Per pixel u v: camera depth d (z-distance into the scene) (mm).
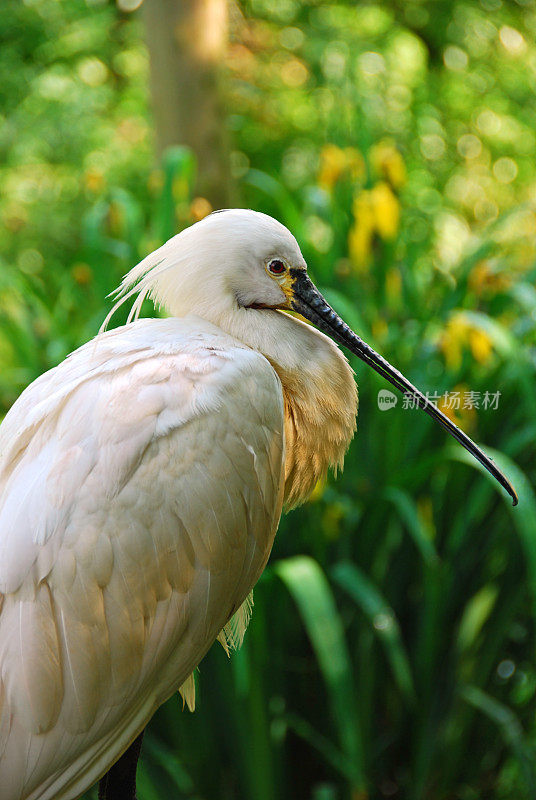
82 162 13930
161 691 4480
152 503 4258
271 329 5016
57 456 4246
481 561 7152
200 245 4980
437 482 7172
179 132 8883
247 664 6250
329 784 7141
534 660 7492
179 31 8688
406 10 16906
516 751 6734
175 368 4480
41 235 13594
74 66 14938
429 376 7434
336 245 7992
